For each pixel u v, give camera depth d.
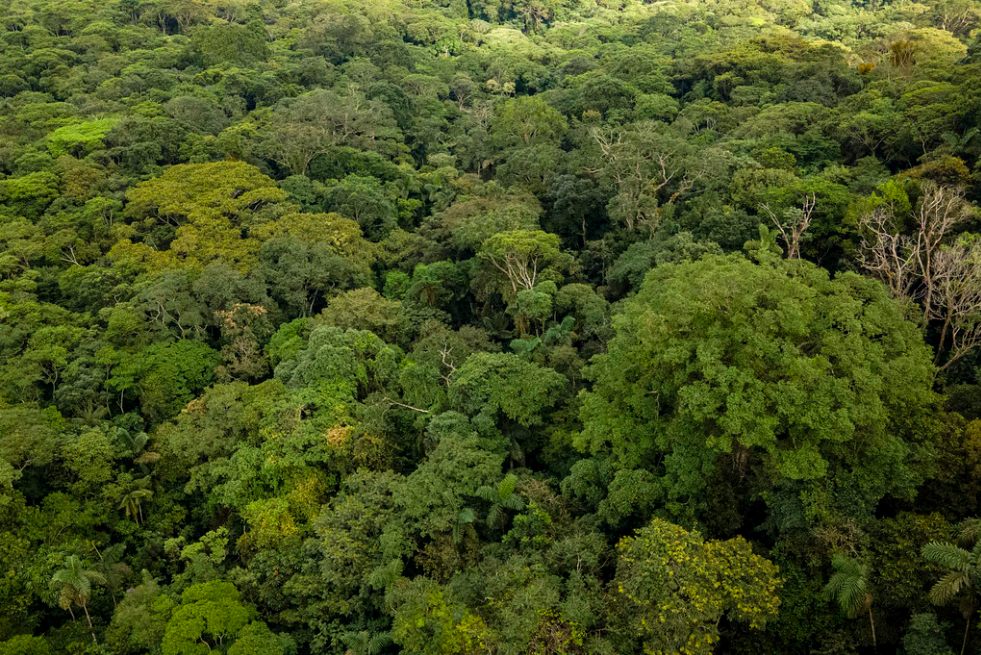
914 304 32.50
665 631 21.11
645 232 48.59
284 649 28.34
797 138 56.44
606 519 26.81
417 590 25.62
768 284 26.36
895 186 38.50
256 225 53.62
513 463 34.59
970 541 20.70
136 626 28.88
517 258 44.94
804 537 23.83
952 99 50.47
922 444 24.28
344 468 34.84
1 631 29.09
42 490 35.06
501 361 34.81
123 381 40.25
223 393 38.97
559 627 22.62
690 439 26.23
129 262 47.66
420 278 48.12
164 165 63.56
